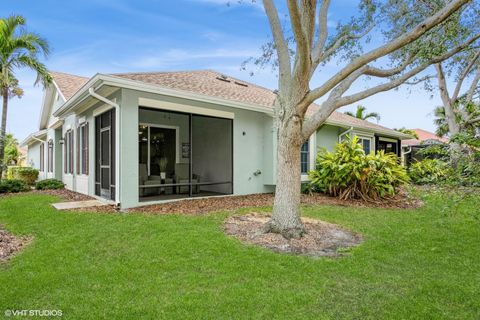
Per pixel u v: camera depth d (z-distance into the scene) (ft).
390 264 13.65
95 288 11.00
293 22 14.23
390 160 33.24
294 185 17.71
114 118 26.32
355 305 9.99
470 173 10.65
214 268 12.69
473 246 16.30
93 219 20.45
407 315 9.45
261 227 18.39
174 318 9.11
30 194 33.50
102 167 29.43
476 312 9.69
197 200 29.37
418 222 22.04
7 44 38.70
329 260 13.82
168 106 27.48
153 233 17.35
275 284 11.37
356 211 25.77
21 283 11.36
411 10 22.31
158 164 38.17
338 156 33.91
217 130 38.52
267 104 35.73
